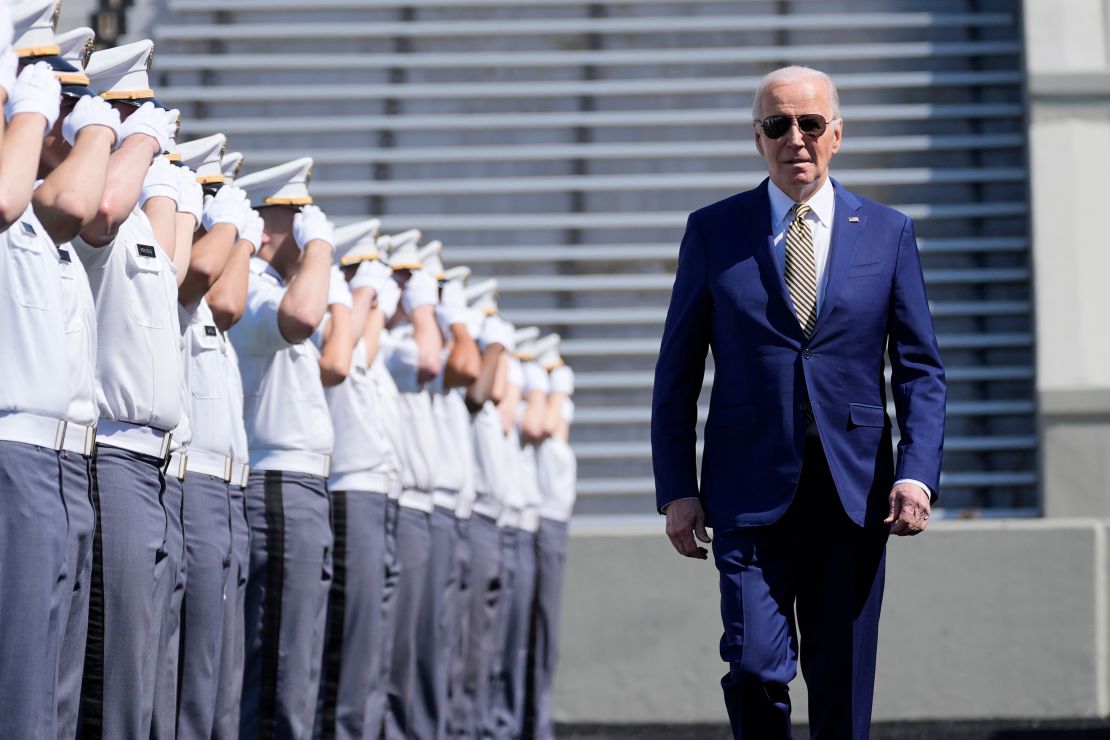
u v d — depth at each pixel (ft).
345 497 36.81
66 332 22.99
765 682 24.08
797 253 25.18
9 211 20.81
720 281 25.41
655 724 59.47
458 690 46.78
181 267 27.61
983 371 69.15
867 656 24.84
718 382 25.45
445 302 44.83
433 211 72.43
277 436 33.78
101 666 25.36
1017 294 70.03
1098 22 70.44
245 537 31.55
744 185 72.13
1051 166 69.67
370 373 37.96
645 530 60.08
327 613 36.70
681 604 59.72
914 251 25.57
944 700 58.34
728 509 24.89
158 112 25.13
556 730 59.16
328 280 33.27
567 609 59.88
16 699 21.77
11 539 21.79
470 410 47.83
